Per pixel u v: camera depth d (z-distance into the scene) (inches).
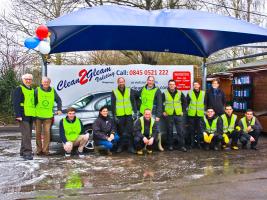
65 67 504.1
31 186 295.0
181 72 521.0
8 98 760.3
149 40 572.1
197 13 486.3
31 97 400.8
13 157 411.2
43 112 418.0
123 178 321.1
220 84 750.5
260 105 644.7
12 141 550.9
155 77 517.3
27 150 402.3
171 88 455.2
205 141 458.3
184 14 476.4
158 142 456.4
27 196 269.3
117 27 508.1
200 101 465.4
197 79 737.0
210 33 518.3
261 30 486.0
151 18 456.8
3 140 562.6
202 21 464.1
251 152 450.0
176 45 588.4
